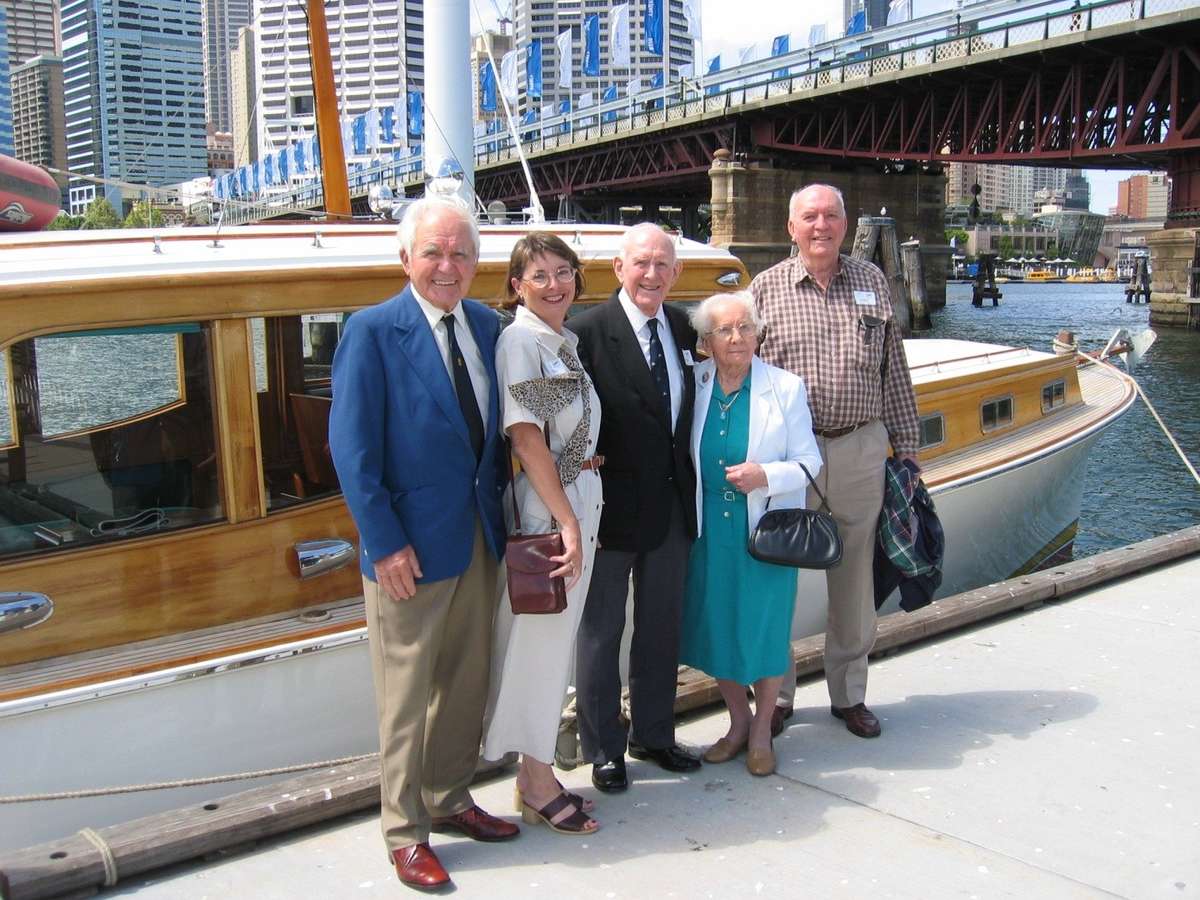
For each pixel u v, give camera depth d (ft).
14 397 12.51
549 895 10.12
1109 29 107.86
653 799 12.02
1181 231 134.21
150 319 12.92
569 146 188.75
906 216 186.80
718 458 12.11
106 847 10.28
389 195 25.82
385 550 9.55
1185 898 10.16
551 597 10.02
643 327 11.57
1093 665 16.19
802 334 13.15
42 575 12.42
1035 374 28.02
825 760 13.03
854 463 13.20
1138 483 50.75
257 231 15.51
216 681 13.21
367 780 11.83
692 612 12.59
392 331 9.77
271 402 14.03
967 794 12.14
